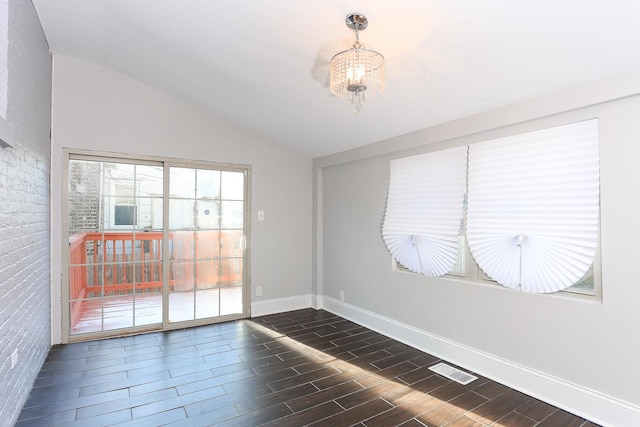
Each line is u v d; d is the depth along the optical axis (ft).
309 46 7.98
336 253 14.75
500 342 8.75
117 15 8.50
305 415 7.30
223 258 13.97
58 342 11.05
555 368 7.70
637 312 6.57
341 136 12.55
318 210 15.58
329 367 9.57
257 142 14.57
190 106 13.19
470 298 9.46
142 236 12.52
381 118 10.53
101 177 11.91
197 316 13.42
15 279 6.89
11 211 6.61
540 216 8.02
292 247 15.43
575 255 7.48
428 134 10.39
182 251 13.19
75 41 10.08
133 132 12.17
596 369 7.08
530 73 7.16
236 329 12.76
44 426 6.88
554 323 7.75
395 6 6.28
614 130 6.85
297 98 10.61
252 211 14.48
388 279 12.13
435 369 9.45
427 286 10.69
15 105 6.84
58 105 11.05
